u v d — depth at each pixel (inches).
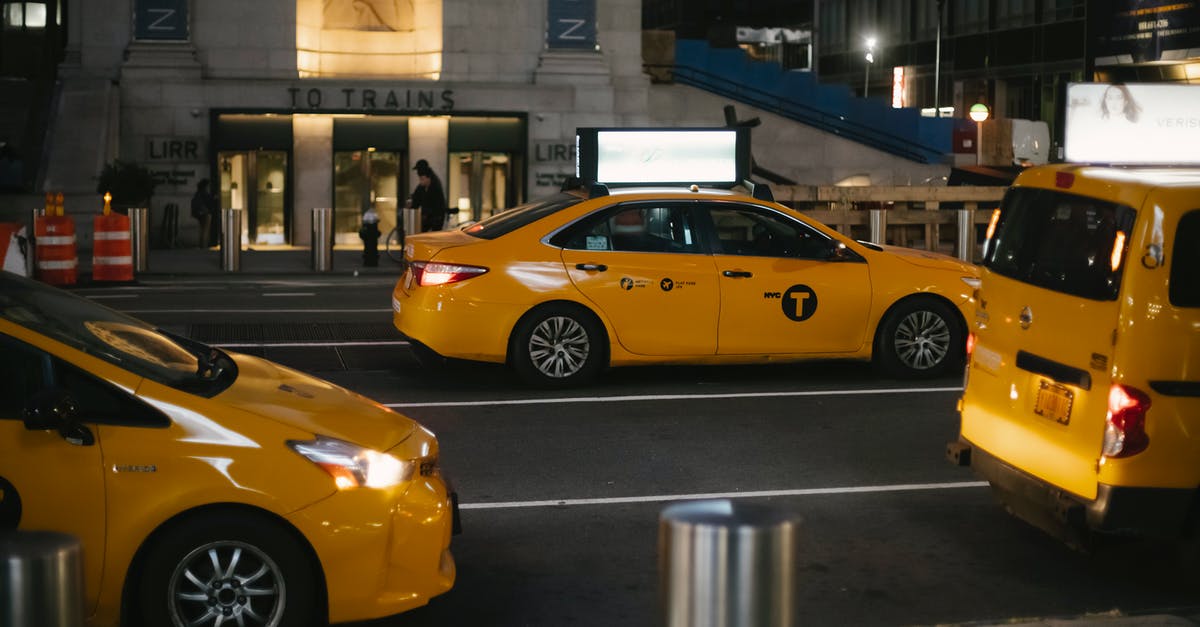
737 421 409.7
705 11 2920.8
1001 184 1073.5
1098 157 534.0
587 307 449.4
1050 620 233.0
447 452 368.5
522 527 301.1
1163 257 241.3
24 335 213.5
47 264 776.9
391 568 220.2
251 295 740.7
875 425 406.3
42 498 206.2
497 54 1206.9
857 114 1454.2
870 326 466.6
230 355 262.5
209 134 1141.1
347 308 676.7
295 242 1164.5
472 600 254.2
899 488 336.8
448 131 1182.9
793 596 147.0
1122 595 260.4
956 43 2202.3
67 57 1152.8
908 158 1449.3
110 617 209.9
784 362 465.7
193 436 212.4
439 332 443.2
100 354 223.0
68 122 1111.6
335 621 216.8
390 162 1182.3
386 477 219.6
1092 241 255.9
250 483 211.3
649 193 457.1
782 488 335.9
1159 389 241.6
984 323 288.8
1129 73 1477.6
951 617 247.6
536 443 379.6
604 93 1213.1
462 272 442.9
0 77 1237.7
